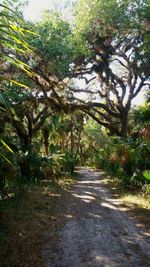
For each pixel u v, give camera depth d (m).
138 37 20.42
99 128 49.47
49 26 15.95
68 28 17.61
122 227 9.23
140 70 20.70
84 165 56.31
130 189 16.28
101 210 11.59
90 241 7.89
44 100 18.84
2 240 7.66
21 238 7.95
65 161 24.94
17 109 16.12
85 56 20.59
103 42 20.83
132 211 11.34
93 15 17.66
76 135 51.47
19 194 13.20
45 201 12.57
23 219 9.59
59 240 7.97
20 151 17.19
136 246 7.55
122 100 23.02
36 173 17.84
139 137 16.64
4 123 12.65
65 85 19.69
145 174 15.04
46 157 20.91
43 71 16.36
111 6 17.36
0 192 11.91
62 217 10.34
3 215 9.74
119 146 16.59
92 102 22.38
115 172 21.16
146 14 16.77
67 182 20.39
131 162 16.34
